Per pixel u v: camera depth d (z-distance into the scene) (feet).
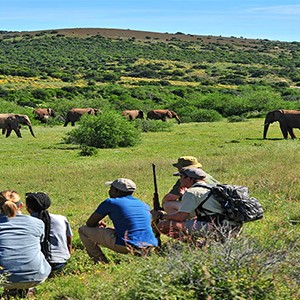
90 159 86.99
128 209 24.94
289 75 487.61
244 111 196.85
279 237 23.63
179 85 395.34
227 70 511.81
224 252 18.76
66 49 655.76
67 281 22.66
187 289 17.85
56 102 216.13
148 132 132.57
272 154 75.51
